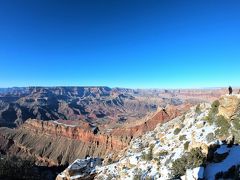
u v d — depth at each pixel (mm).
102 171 62125
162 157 42969
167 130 64625
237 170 28625
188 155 36594
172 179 32594
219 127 40281
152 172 40188
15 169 99688
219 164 31406
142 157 50281
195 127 46250
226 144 35156
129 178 43375
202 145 36625
